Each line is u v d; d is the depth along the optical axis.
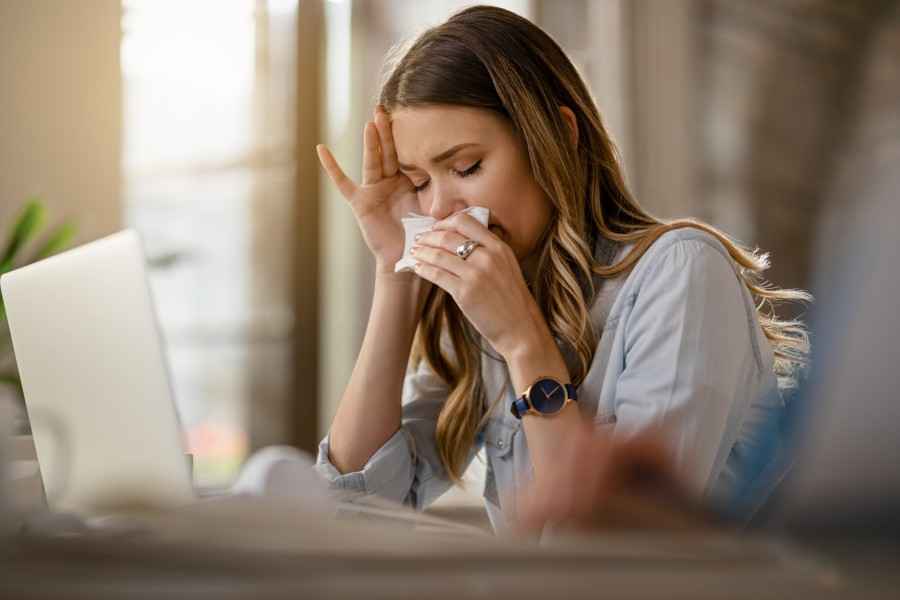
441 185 1.43
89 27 3.76
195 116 3.82
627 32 3.88
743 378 1.25
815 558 0.34
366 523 0.49
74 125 3.74
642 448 0.43
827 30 3.68
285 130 3.81
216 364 3.79
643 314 1.29
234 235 3.81
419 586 0.34
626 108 3.86
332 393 3.85
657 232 1.38
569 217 1.39
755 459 0.51
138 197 3.79
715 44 3.92
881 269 0.31
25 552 0.39
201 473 3.71
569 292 1.39
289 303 3.79
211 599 0.33
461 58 1.40
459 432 1.53
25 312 1.13
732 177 3.89
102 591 0.34
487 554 0.37
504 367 1.52
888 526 0.33
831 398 0.33
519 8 3.86
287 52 3.82
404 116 1.43
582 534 0.41
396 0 3.84
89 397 1.05
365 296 3.84
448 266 1.34
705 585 0.34
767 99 3.82
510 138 1.40
